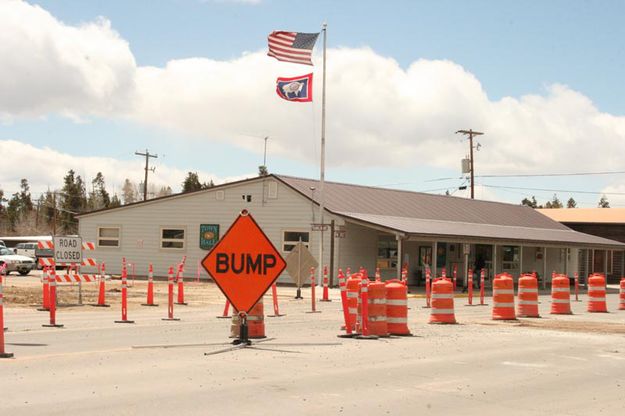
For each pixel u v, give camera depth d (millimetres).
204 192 42406
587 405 9547
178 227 43188
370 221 36719
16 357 12414
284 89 33750
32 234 117875
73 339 15250
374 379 10898
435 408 9078
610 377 11773
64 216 125312
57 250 23438
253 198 40812
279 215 39938
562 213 69562
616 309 29547
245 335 14070
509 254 50719
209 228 42188
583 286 52125
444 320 20203
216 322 19547
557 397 10031
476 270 46688
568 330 19219
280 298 30312
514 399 9805
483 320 21859
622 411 9227
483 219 50125
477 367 12352
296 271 24828
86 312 22078
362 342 15242
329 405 9039
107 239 45344
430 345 15070
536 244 44812
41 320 19344
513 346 15312
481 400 9656
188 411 8508
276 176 40062
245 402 9062
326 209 37875
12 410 8398
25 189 133125
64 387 9781
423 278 43031
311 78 33500
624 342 16562
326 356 13086
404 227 37188
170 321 19766
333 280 37375
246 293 13688
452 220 46625
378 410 8859
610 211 69125
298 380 10641
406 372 11586
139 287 34938
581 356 14078
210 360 12344
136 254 44375
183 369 11367
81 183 130500
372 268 39938
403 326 16750
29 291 30141
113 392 9500
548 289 46062
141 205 44281
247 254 13586
